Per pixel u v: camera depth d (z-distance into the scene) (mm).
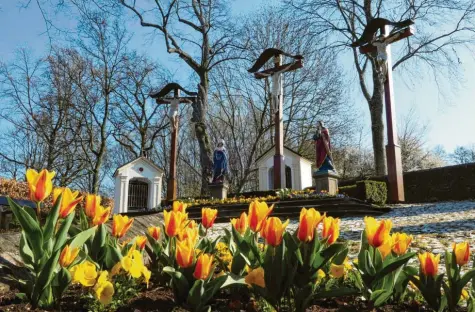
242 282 2225
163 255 2654
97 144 32250
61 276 2170
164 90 21422
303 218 2074
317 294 2137
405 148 40031
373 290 2348
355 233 8289
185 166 40531
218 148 19641
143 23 25188
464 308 2486
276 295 2068
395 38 15992
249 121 35750
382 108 25844
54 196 2287
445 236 7387
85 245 2529
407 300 2578
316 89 30969
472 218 9555
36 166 30906
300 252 2127
